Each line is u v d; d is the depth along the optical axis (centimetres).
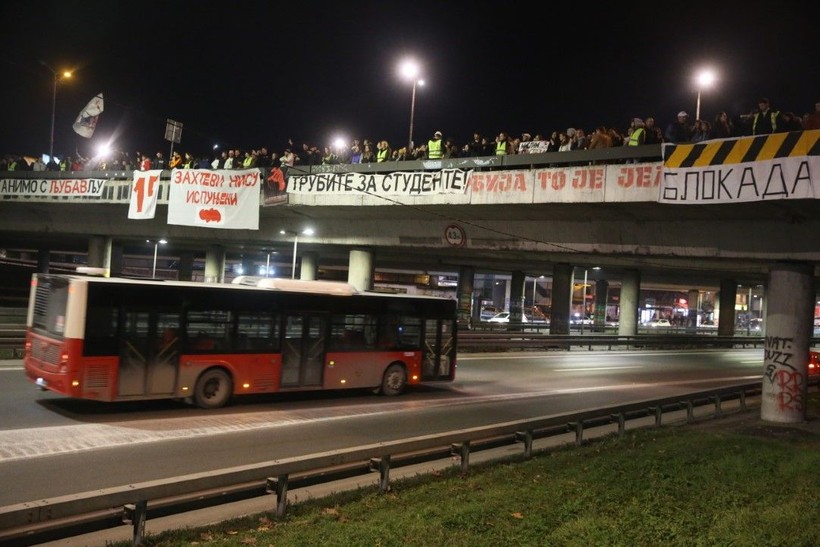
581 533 700
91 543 695
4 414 1301
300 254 4622
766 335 1686
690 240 1875
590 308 11194
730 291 5931
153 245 5041
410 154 2477
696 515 786
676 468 1012
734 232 1766
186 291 1445
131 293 1371
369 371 1762
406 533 674
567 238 2169
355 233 2789
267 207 2664
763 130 1518
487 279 10188
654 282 6769
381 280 8300
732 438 1293
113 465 987
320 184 2477
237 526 702
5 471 927
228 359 1503
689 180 1564
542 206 1972
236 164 2844
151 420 1333
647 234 1977
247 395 1705
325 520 724
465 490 867
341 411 1555
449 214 2333
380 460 845
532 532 698
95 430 1214
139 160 3238
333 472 788
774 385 1641
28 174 3372
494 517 743
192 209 2684
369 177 2342
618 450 1157
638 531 717
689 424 1517
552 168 1900
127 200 3064
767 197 1439
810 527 754
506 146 2253
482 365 2739
